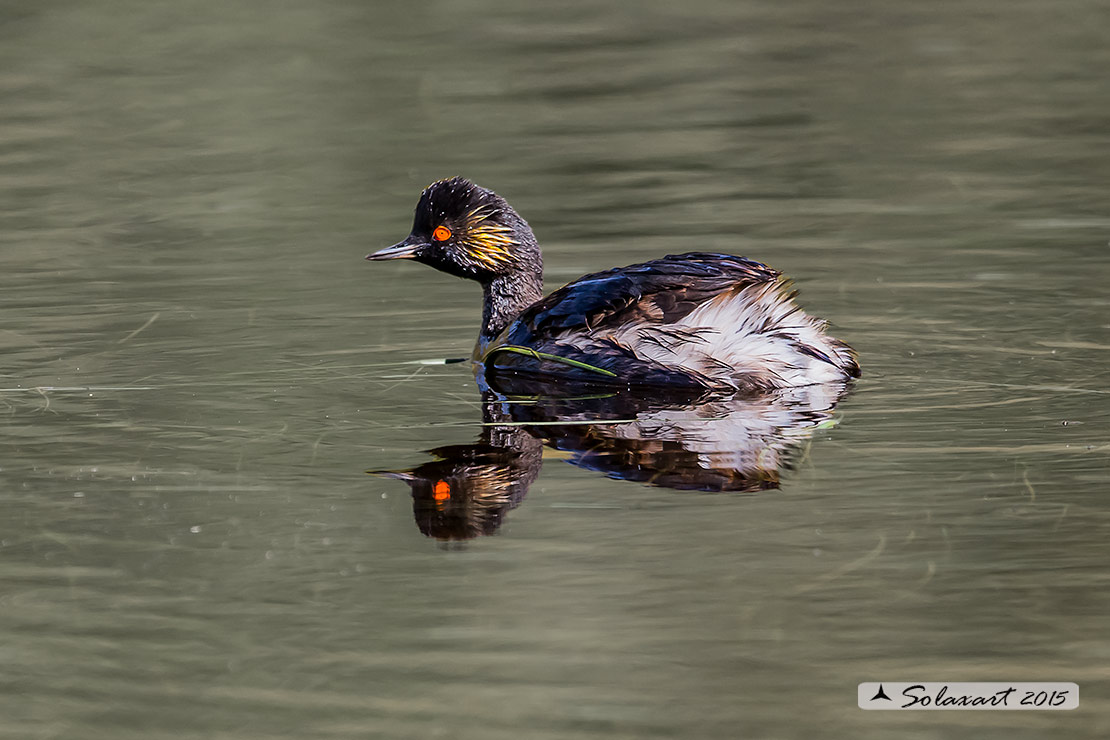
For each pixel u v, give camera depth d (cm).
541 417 1181
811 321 1262
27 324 1486
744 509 953
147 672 783
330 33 3228
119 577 884
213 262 1773
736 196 2019
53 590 870
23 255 1802
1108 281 1547
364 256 1814
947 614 807
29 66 2911
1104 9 3350
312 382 1291
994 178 2064
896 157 2217
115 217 2006
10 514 972
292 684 768
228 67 2903
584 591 848
